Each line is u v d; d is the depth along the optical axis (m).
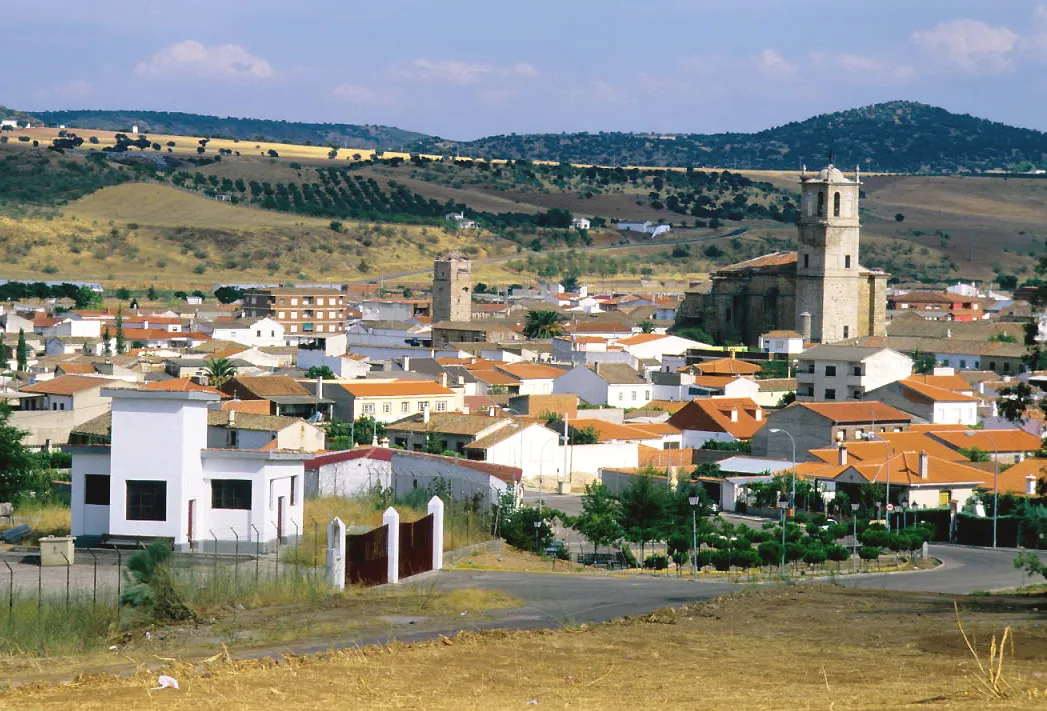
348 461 117.81
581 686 45.59
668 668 48.81
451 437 163.12
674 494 121.81
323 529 94.56
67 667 53.28
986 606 65.19
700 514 122.88
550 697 43.66
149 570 66.62
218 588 68.44
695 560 102.69
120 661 54.47
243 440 138.00
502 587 77.06
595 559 108.38
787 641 54.53
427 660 50.25
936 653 51.03
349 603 68.94
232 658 52.72
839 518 139.38
